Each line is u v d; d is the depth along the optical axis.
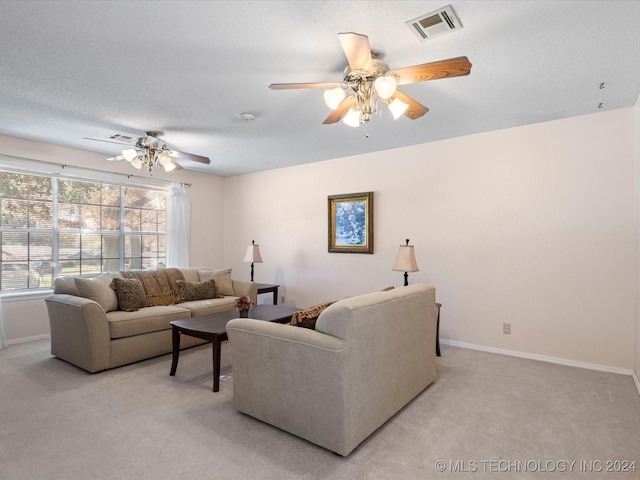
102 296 3.57
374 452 2.00
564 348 3.41
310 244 5.25
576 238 3.36
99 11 1.81
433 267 4.16
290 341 2.09
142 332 3.50
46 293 4.29
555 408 2.51
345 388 1.90
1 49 2.17
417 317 2.62
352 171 4.81
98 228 4.80
